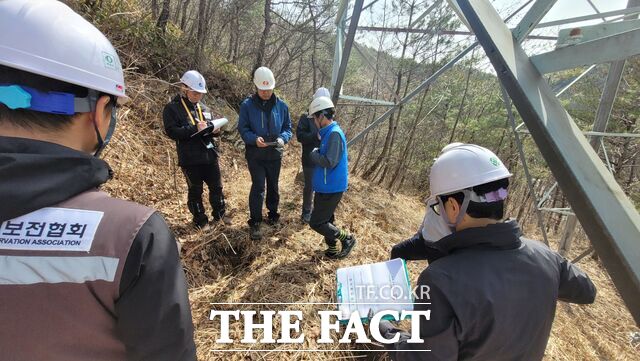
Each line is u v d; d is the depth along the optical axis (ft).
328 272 10.42
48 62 1.95
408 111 33.58
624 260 3.06
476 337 3.13
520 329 3.17
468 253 3.46
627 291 3.22
